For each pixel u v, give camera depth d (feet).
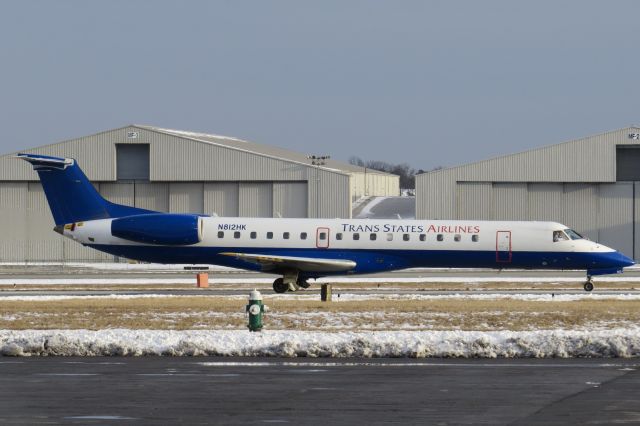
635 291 506.07
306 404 173.06
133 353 241.76
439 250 499.51
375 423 155.94
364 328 310.04
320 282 583.17
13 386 192.75
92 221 510.99
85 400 176.96
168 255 508.94
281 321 326.65
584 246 499.10
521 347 241.96
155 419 159.12
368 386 193.26
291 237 502.79
